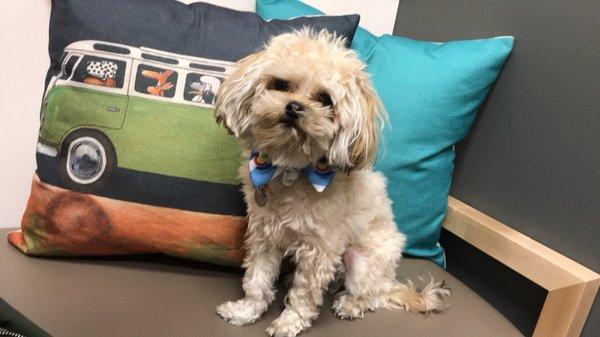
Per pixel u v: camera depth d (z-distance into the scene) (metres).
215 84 0.98
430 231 1.24
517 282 1.21
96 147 0.94
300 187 0.90
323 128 0.82
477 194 1.29
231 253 1.00
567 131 1.05
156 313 0.89
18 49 1.12
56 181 0.94
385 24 1.51
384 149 1.12
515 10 1.16
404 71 1.16
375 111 0.89
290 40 0.88
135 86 0.95
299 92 0.85
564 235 1.07
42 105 0.99
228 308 0.92
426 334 0.97
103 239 0.95
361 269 1.00
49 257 0.99
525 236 1.15
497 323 1.04
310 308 0.93
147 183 0.94
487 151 1.25
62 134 0.95
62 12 0.96
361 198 0.98
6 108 1.15
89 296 0.91
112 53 0.95
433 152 1.18
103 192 0.94
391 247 1.05
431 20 1.40
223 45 1.00
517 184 1.17
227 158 0.98
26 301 0.86
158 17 0.98
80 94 0.95
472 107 1.20
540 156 1.12
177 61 0.97
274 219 0.92
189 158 0.96
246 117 0.89
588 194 1.01
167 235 0.96
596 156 0.99
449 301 1.09
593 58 0.99
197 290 0.98
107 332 0.82
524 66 1.14
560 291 1.02
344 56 0.87
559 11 1.06
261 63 0.85
